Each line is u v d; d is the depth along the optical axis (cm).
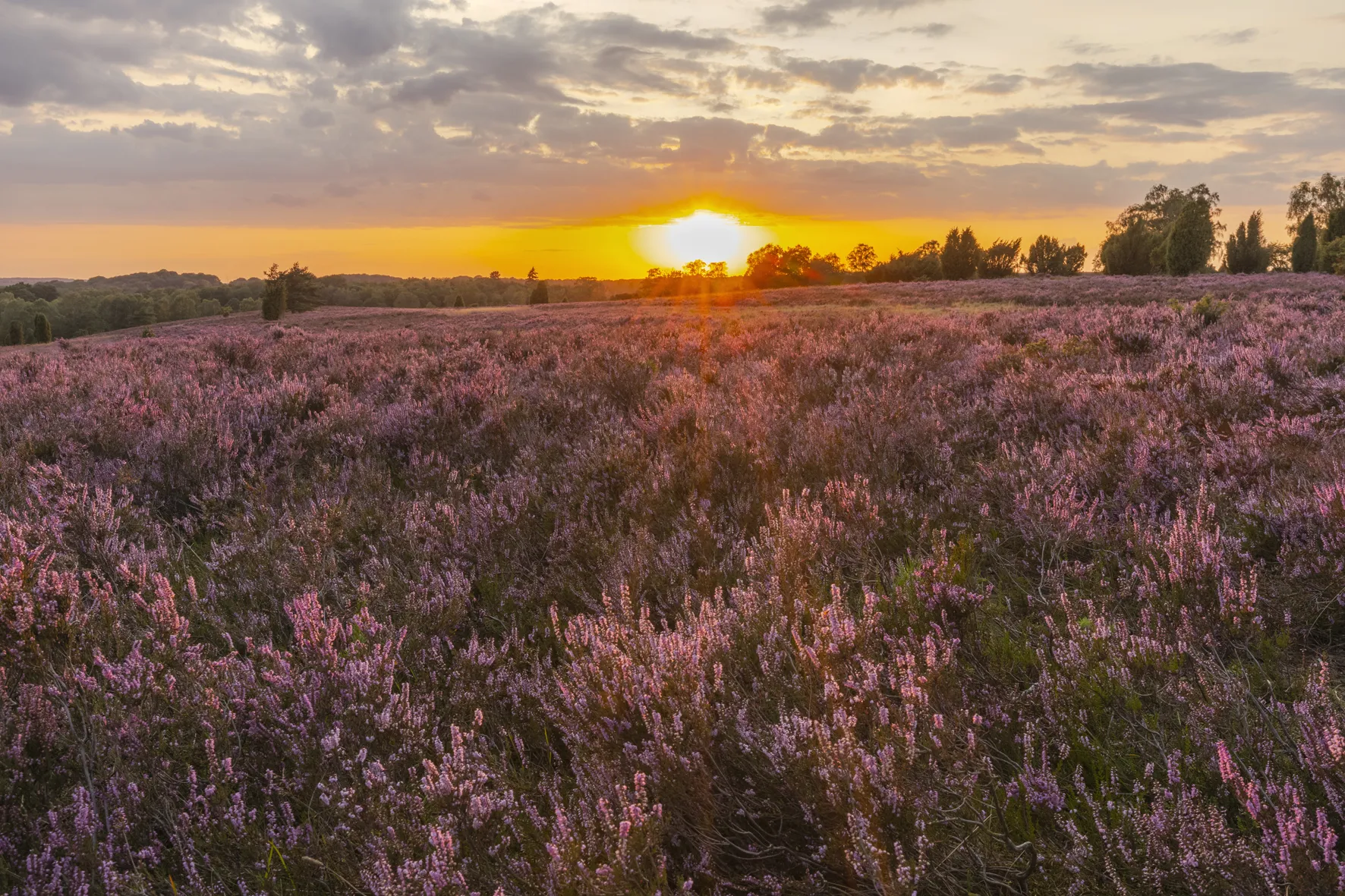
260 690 250
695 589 340
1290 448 408
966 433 533
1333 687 233
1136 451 421
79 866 188
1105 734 215
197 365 1070
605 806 179
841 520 387
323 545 383
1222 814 165
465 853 196
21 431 587
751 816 199
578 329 2155
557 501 448
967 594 278
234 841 198
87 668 273
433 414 652
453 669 275
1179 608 268
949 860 184
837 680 238
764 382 787
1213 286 3284
